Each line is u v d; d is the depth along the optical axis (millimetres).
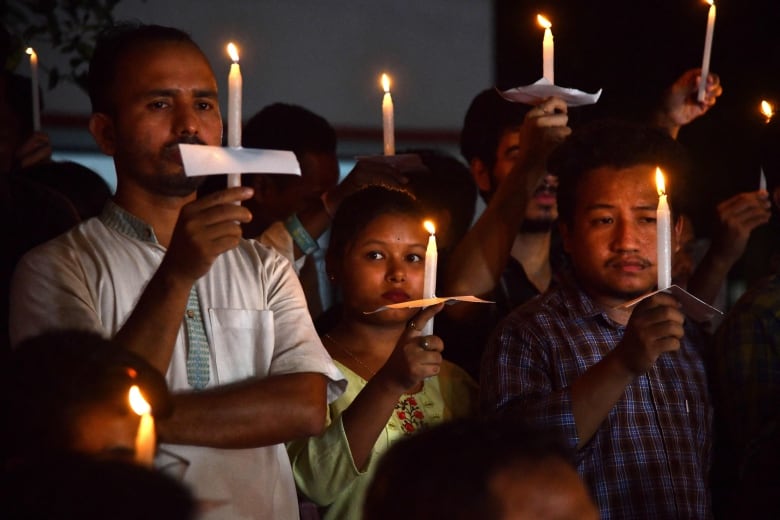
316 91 16750
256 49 16391
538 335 7324
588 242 7441
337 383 6633
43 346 4730
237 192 5426
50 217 8289
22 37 12445
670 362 7523
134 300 6207
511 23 16984
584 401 6508
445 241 10039
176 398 5914
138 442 4285
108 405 4562
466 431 4367
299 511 7055
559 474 4203
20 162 9742
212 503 5691
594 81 15289
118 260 6262
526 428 4410
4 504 3979
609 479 7023
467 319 9070
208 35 16141
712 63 14648
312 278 10820
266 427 6051
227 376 6258
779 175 8758
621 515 6992
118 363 4734
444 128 17406
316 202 9086
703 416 7504
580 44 15656
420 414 7711
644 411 7254
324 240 13312
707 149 14828
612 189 7395
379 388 6520
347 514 7168
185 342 6203
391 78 17172
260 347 6391
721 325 7785
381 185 8328
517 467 4188
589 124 7930
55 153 15664
